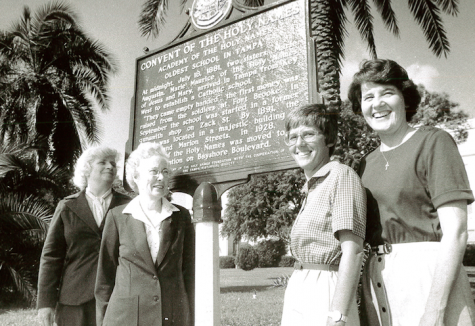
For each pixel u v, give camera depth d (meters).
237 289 14.17
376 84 2.24
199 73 4.13
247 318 8.66
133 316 2.78
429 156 2.02
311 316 2.10
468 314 1.88
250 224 17.20
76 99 16.59
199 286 3.28
